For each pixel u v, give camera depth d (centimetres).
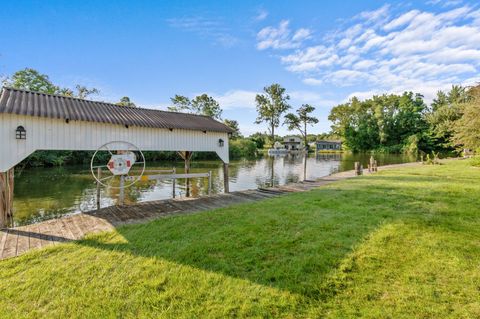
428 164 1747
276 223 422
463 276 247
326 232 375
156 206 591
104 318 203
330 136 7131
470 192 632
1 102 515
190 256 304
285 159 3400
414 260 282
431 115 3828
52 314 209
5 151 502
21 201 921
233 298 223
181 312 207
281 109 4800
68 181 1348
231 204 612
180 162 2708
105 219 484
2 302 225
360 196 638
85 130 609
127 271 272
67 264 292
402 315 196
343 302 215
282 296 224
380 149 4459
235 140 4362
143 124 684
